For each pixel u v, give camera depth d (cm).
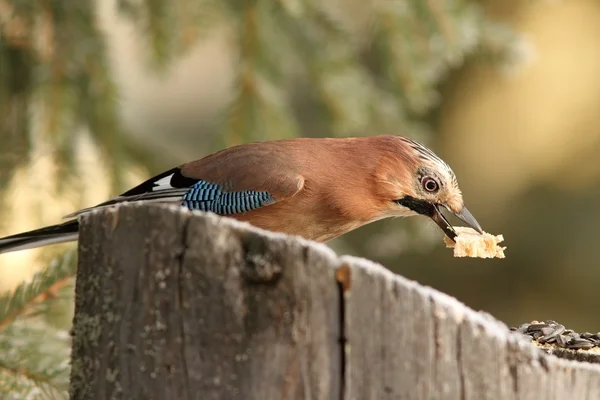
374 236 1125
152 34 923
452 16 952
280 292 429
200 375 440
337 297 428
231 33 924
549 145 1329
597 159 1326
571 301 1322
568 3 1312
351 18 1029
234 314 434
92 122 905
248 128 913
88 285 476
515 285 1335
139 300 455
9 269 912
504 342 436
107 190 907
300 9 918
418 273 1346
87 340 474
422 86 979
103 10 934
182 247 445
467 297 1344
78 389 479
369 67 1058
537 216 1323
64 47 888
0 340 648
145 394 451
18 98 891
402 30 959
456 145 1328
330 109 965
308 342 427
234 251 436
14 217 901
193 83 1616
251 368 432
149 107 1570
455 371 430
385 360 426
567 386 444
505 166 1331
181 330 444
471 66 1296
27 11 881
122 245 461
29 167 892
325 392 426
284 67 939
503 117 1323
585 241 1302
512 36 1019
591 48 1316
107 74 898
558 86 1320
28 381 640
